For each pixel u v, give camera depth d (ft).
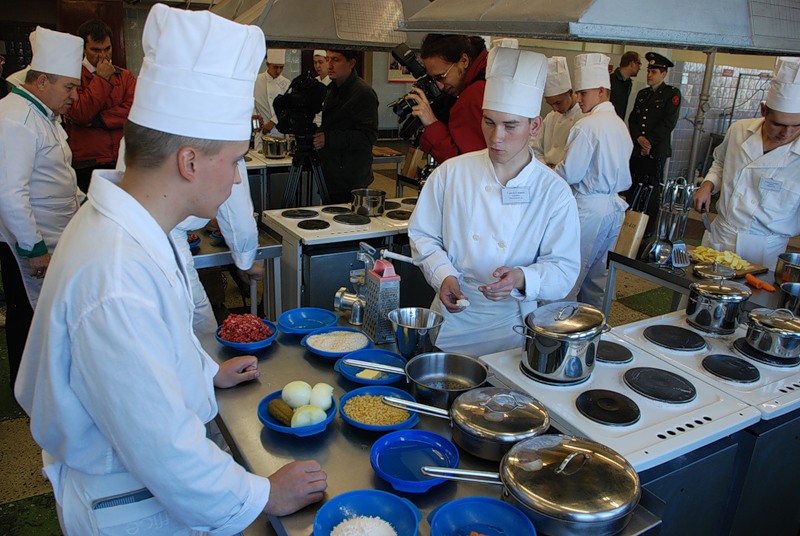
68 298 2.70
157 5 2.83
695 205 9.62
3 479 7.68
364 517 3.21
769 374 5.10
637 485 3.24
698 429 4.16
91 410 2.81
